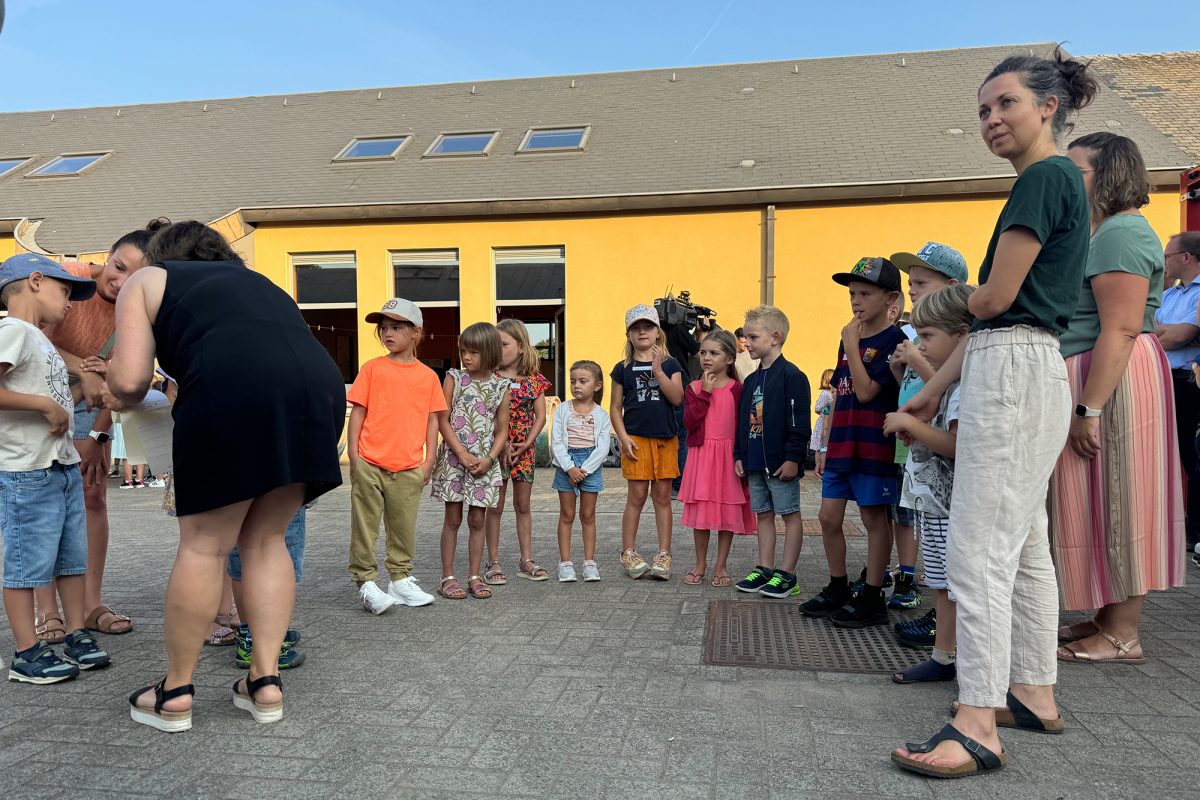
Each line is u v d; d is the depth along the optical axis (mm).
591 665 3230
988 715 2264
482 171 13641
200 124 17844
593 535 4898
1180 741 2432
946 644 2988
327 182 14078
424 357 13852
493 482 4508
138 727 2623
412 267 12875
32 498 3143
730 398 4750
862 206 11539
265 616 2729
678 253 12055
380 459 4207
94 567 3834
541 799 2104
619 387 4969
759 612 4066
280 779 2229
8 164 17047
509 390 4672
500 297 12680
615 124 15016
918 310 3139
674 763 2314
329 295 13125
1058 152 2477
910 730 2555
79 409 3779
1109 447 3027
